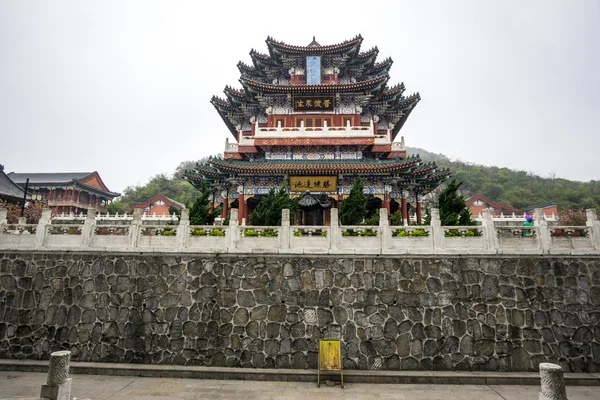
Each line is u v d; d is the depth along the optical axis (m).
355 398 11.30
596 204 88.69
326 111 35.25
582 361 13.18
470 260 14.08
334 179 30.70
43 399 8.90
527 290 13.80
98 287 14.33
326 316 13.72
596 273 13.88
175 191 94.06
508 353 13.33
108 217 33.22
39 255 14.82
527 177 114.25
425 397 11.42
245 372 12.83
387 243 14.18
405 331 13.57
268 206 21.55
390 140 36.53
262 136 32.62
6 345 14.12
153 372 12.98
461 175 110.19
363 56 36.75
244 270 14.16
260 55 37.34
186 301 14.02
